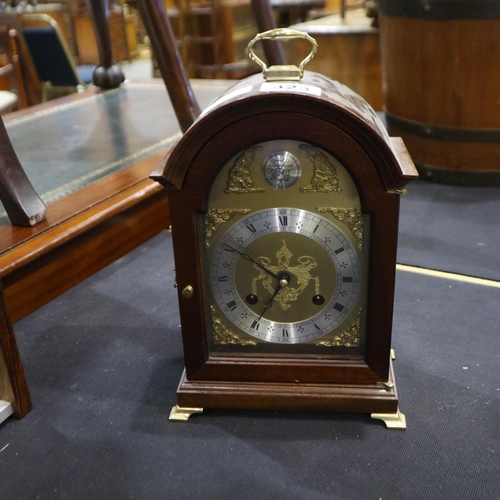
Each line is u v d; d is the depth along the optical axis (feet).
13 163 3.97
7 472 2.66
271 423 2.88
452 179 5.81
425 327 3.62
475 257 4.43
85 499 2.50
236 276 2.74
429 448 2.70
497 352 3.36
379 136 2.31
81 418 2.98
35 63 10.19
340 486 2.52
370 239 2.59
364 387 2.85
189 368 2.89
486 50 5.14
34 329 3.76
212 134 2.41
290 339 2.84
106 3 7.44
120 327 3.75
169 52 4.94
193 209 2.56
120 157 5.40
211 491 2.52
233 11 13.67
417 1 5.21
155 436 2.83
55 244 3.90
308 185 2.52
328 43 9.02
